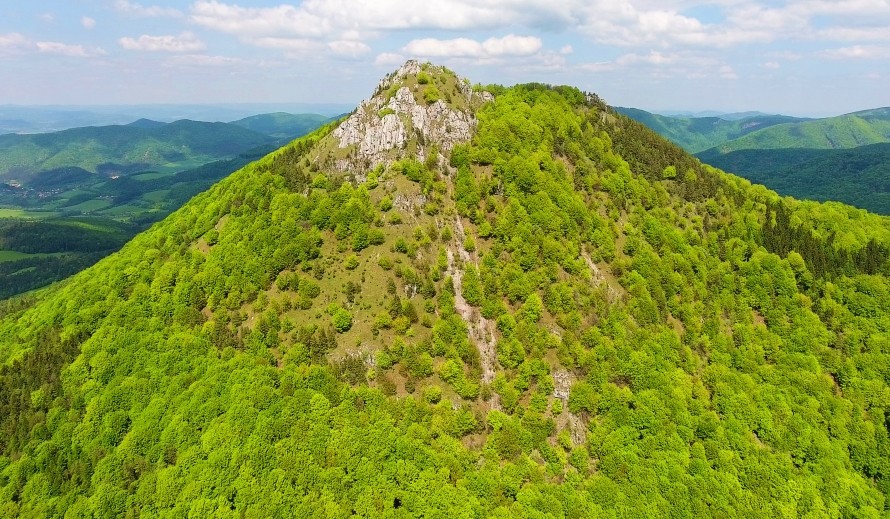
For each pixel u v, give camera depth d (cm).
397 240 14962
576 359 13362
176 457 11775
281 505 10406
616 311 14600
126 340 14312
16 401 13850
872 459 13500
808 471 12850
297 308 13925
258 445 11131
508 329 13650
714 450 12612
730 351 15138
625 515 11144
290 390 12094
